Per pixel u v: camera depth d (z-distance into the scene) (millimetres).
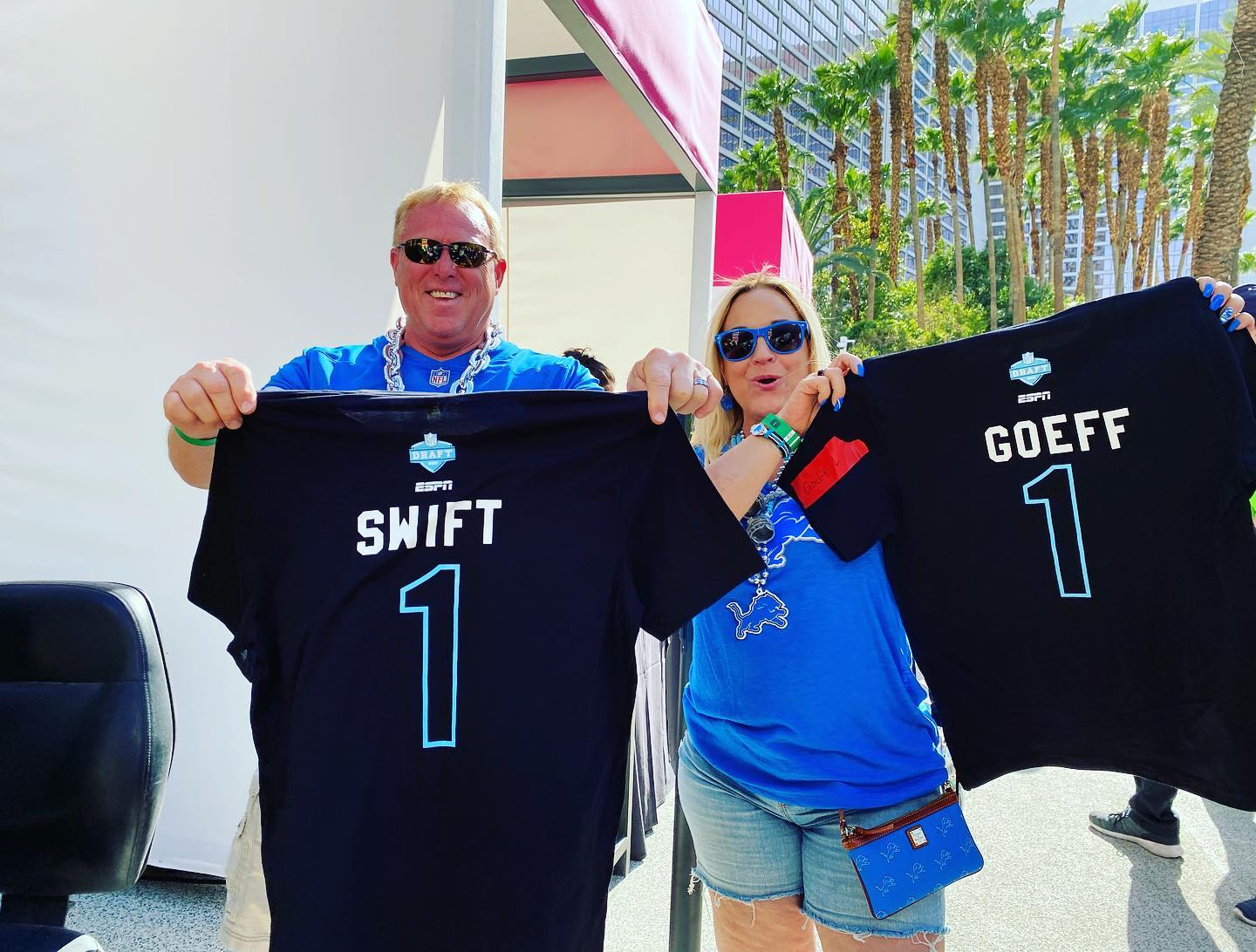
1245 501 1532
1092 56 33062
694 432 2146
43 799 1425
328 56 2756
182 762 2889
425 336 1764
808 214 33750
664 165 6188
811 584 1670
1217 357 1585
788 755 1647
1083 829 3826
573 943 1311
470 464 1384
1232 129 19188
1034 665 1674
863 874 1550
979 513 1699
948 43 31875
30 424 2719
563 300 7047
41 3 2621
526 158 6352
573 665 1336
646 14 4340
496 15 2723
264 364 2820
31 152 2643
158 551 2822
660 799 4051
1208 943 2869
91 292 2738
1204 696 1566
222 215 2807
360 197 2758
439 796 1316
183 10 2770
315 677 1325
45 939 1395
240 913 1674
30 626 1473
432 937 1295
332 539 1356
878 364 1765
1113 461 1635
